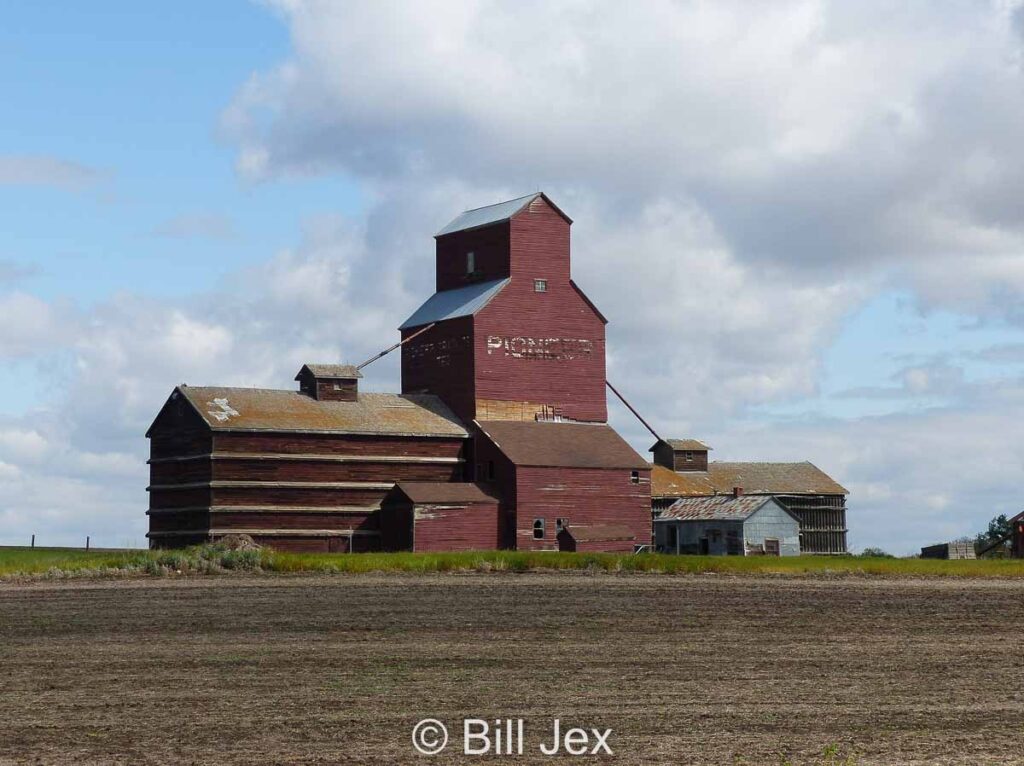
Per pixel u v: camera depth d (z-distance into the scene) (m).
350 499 110.44
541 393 120.62
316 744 34.06
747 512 125.75
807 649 49.91
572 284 122.94
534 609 61.03
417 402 119.12
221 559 81.19
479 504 111.56
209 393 109.69
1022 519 127.81
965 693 41.34
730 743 34.56
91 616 57.09
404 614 58.47
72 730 35.34
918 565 92.69
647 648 49.41
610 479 116.56
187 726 35.81
